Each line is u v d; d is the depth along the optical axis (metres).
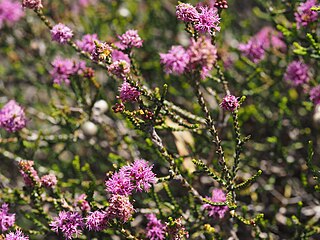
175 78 0.64
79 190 0.56
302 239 0.50
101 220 0.43
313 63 0.57
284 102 0.56
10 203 0.53
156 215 0.52
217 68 0.48
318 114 0.54
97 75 0.65
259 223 0.52
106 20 0.68
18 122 0.51
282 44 0.59
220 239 0.48
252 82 0.60
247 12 0.72
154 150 0.53
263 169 0.59
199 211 0.51
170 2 0.71
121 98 0.43
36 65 0.69
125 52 0.47
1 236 0.46
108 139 0.58
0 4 0.65
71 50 0.66
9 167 0.65
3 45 0.69
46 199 0.49
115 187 0.42
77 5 0.69
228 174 0.44
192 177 0.52
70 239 0.45
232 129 0.59
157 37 0.70
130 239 0.44
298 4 0.53
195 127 0.45
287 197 0.58
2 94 0.73
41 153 0.65
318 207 0.56
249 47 0.55
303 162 0.59
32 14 0.68
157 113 0.44
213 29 0.44
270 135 0.61
